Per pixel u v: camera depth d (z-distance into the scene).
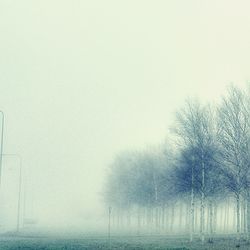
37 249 34.19
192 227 44.31
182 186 45.91
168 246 37.09
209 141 43.97
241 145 40.31
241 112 41.06
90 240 46.69
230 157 40.50
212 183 43.78
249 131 40.53
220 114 42.25
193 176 44.00
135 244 39.88
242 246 36.25
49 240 46.88
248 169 39.97
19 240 47.09
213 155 43.09
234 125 40.84
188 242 42.16
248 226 40.41
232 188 40.34
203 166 43.25
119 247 36.28
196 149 44.00
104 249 34.41
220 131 43.25
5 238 51.41
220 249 33.56
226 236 50.91
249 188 40.94
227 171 40.59
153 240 45.94
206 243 40.28
